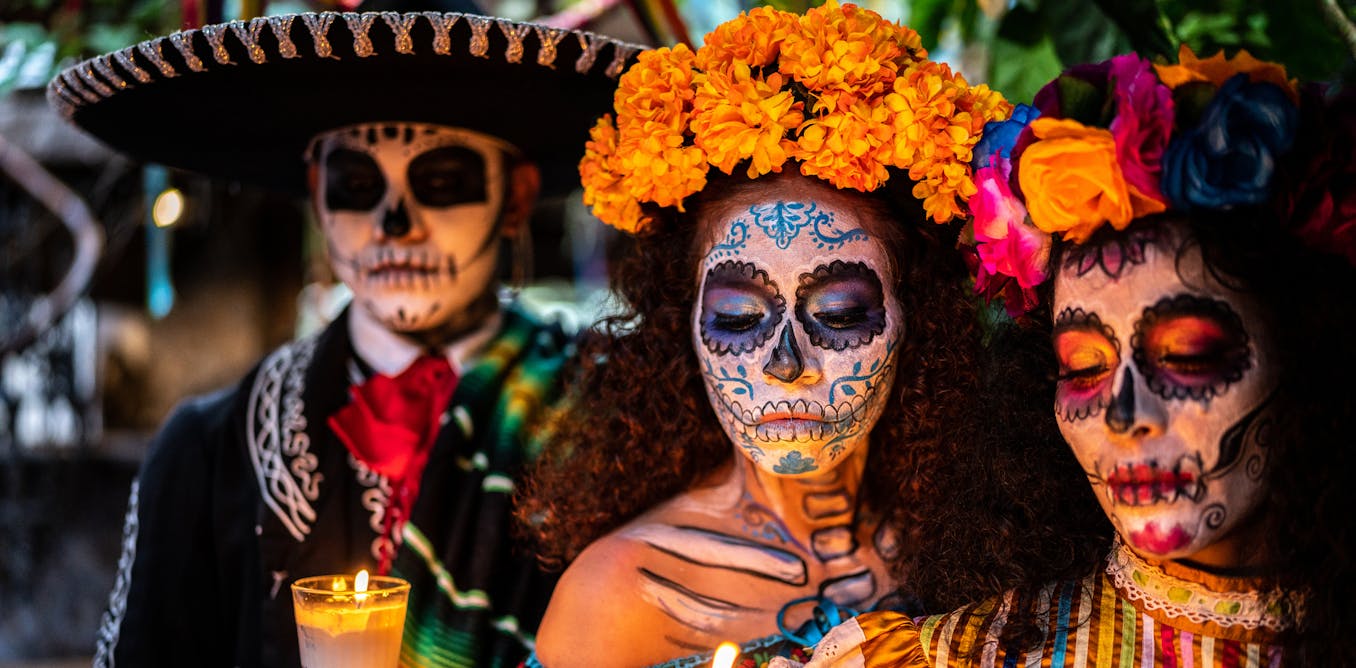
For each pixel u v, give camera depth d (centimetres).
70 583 370
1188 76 117
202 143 212
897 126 146
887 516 169
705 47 155
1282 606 125
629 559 163
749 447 154
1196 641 127
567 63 174
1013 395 144
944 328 160
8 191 364
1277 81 117
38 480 370
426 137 197
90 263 332
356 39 166
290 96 190
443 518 190
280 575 195
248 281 404
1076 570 140
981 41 266
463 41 168
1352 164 116
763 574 163
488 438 196
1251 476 121
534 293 410
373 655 141
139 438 401
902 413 163
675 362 167
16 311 370
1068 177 121
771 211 154
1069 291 126
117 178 338
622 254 180
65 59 269
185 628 199
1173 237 121
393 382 201
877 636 141
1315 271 120
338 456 199
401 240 196
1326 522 121
